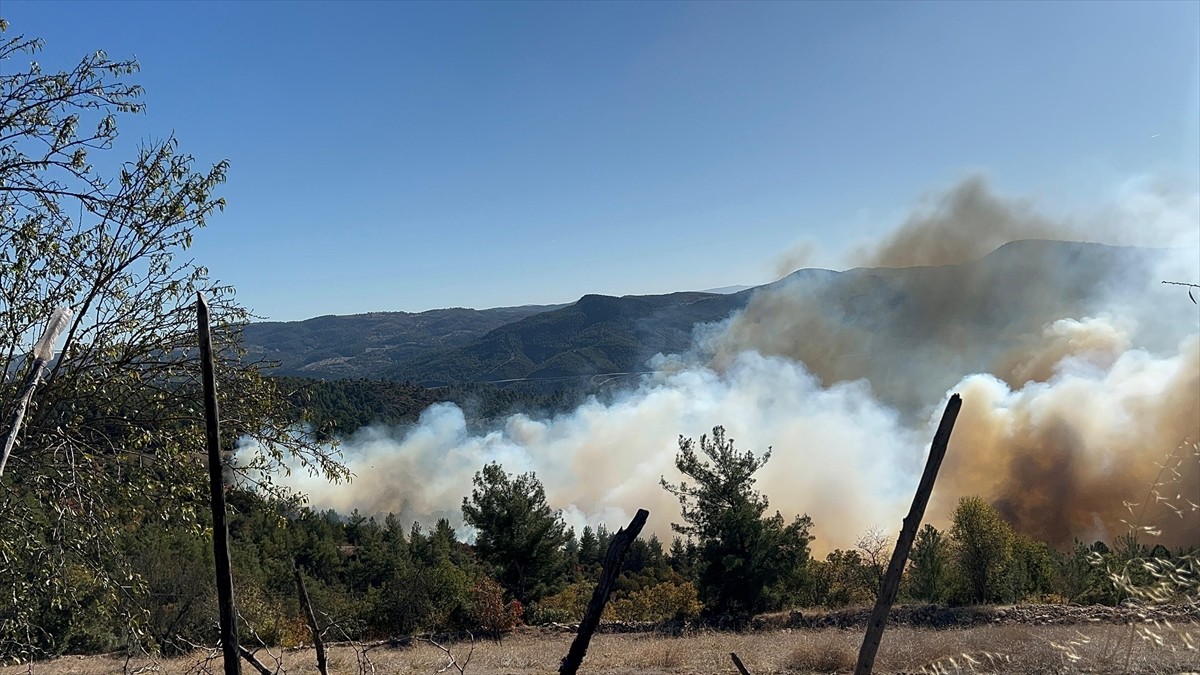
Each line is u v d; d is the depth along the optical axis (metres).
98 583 7.81
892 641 14.21
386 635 24.06
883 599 2.66
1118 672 7.26
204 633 13.62
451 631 23.08
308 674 13.68
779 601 23.45
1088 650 8.91
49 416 7.85
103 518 7.78
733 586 23.45
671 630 20.94
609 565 2.74
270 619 20.44
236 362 8.57
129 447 7.99
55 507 7.49
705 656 14.77
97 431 8.12
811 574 25.53
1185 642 3.41
